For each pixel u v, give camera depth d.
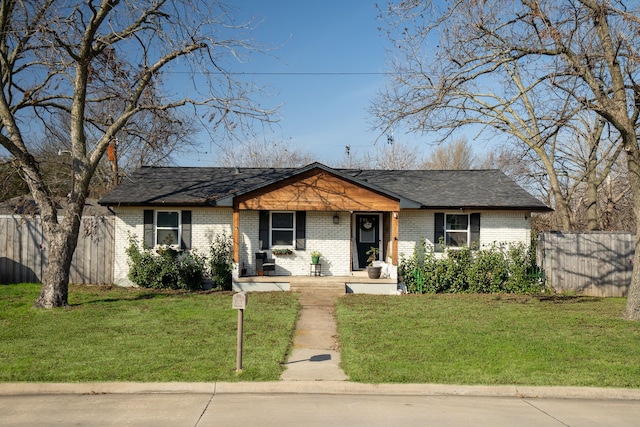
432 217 19.86
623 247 18.64
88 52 13.66
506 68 19.45
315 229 19.95
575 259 19.05
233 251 18.52
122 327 11.41
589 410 7.14
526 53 13.23
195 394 7.64
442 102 13.90
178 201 18.69
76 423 6.35
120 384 7.69
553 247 19.30
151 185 20.56
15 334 10.57
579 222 33.12
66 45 12.93
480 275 18.55
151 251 19.12
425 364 8.87
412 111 13.97
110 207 19.81
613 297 18.16
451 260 18.56
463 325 12.19
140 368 8.38
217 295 16.66
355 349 9.85
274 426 6.29
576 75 12.88
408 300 16.34
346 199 18.31
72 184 14.12
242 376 8.11
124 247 19.16
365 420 6.56
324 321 12.94
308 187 18.25
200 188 20.27
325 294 17.61
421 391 7.84
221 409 6.94
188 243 19.41
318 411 6.91
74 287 18.11
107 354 9.19
